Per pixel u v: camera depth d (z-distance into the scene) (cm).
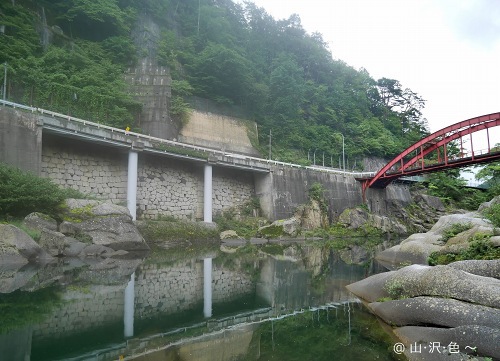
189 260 1811
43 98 2855
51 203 1864
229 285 1215
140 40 4831
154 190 2939
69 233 1833
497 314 591
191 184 3219
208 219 3097
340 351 609
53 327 726
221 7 6594
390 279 923
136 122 3531
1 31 3098
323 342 655
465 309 632
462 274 737
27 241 1555
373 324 761
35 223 1705
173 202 3062
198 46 5303
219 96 4481
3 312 812
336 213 4119
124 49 4184
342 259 1923
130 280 1239
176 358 579
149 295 1039
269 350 617
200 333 716
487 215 1709
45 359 567
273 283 1252
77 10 4059
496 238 1116
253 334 710
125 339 675
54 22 4031
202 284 1223
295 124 5378
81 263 1576
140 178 2858
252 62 5669
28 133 2044
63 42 3800
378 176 4322
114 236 1959
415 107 8556
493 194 5009
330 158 5591
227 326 766
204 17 5916
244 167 3431
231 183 3616
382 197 4653
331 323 775
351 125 6500
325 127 5950
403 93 8612
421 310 689
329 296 1042
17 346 619
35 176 1888
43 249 1606
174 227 2653
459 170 5728
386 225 4178
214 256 2011
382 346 633
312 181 4025
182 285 1199
